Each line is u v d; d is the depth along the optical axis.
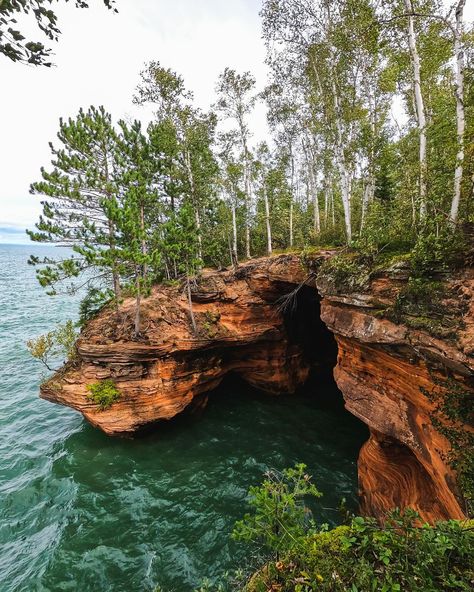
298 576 3.78
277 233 30.81
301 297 20.48
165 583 8.73
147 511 11.23
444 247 8.29
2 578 8.91
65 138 16.56
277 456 14.29
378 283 10.34
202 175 20.86
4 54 3.05
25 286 70.25
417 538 3.79
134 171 17.55
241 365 20.59
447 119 11.25
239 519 10.88
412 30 12.09
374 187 20.39
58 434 16.09
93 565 9.25
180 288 20.19
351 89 16.95
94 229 16.05
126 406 15.04
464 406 7.41
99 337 15.94
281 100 23.14
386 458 10.53
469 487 6.78
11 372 23.69
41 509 11.30
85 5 3.14
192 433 16.08
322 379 23.00
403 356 9.03
